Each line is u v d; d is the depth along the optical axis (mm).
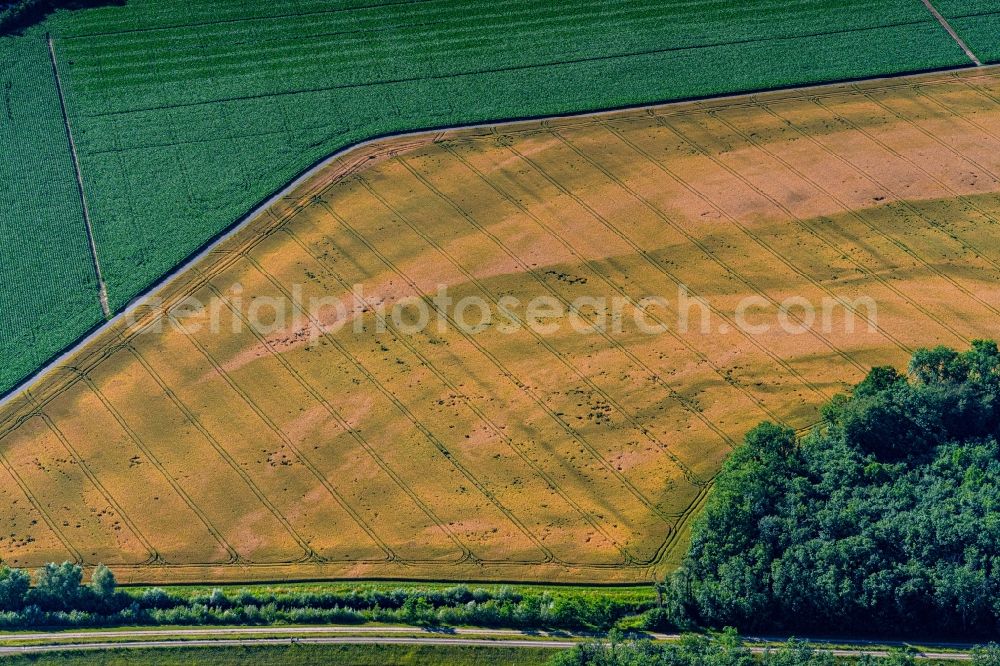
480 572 192000
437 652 182625
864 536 182000
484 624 186500
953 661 175750
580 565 192000
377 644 183500
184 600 189875
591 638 183500
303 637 184875
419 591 188750
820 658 170125
